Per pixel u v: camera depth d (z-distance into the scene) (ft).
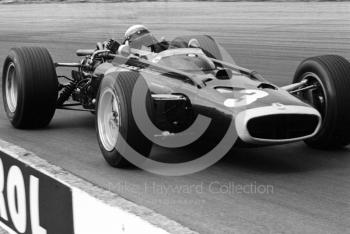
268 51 65.82
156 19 108.06
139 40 33.40
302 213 20.48
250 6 117.91
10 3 171.01
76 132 34.32
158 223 16.90
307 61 30.32
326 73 28.45
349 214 20.36
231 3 127.54
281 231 18.84
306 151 29.40
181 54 30.37
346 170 25.91
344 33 74.64
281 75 52.95
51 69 34.12
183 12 117.19
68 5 153.48
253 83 27.76
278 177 24.90
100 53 35.19
